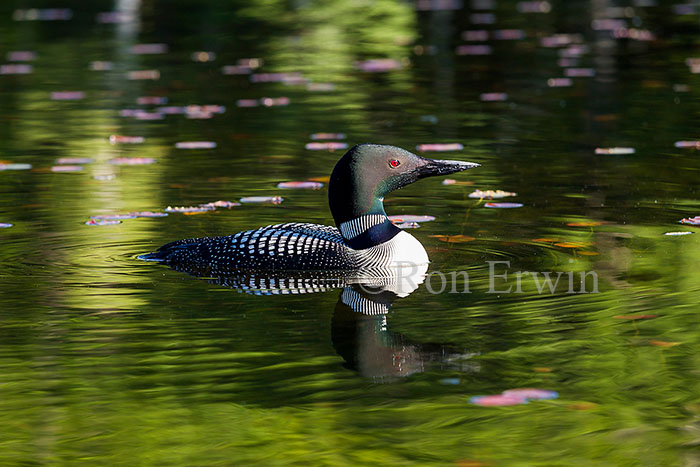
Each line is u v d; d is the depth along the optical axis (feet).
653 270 30.27
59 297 28.25
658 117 56.34
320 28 96.73
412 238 31.76
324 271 30.96
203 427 19.85
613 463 18.31
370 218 31.53
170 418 20.27
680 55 76.95
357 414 20.43
